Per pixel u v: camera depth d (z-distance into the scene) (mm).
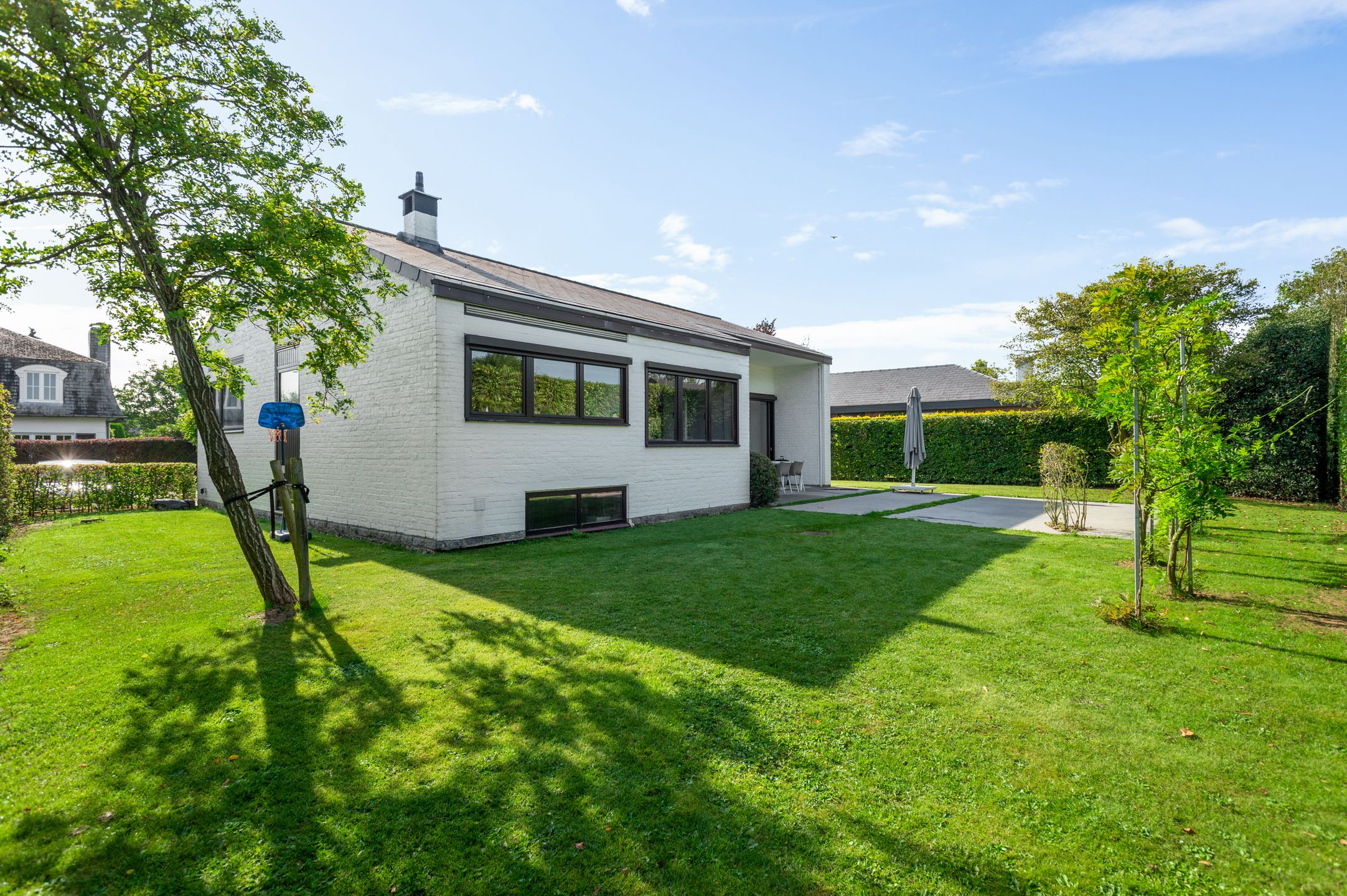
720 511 12180
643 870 2053
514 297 8461
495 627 4633
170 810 2385
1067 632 4445
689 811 2359
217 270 4898
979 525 9836
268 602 5129
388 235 12086
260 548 5109
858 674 3682
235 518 4992
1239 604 5156
